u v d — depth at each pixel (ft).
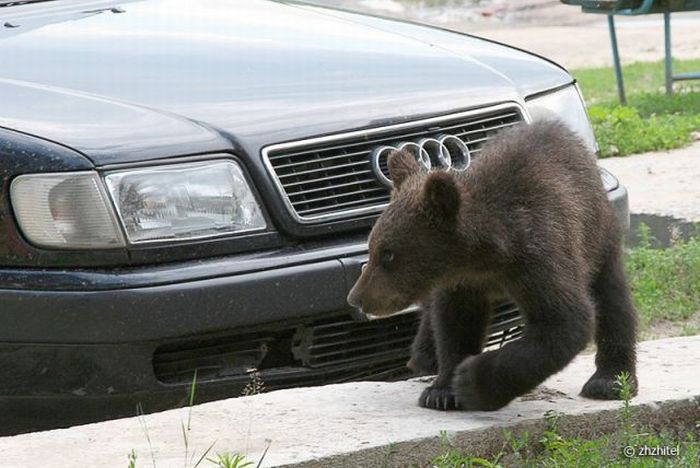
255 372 33.40
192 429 29.32
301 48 41.32
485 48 44.55
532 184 30.14
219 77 38.29
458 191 29.45
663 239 61.82
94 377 31.94
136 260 32.81
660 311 49.83
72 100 35.83
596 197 31.83
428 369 33.55
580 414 30.30
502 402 30.01
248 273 32.81
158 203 33.24
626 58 131.44
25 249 32.60
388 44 42.68
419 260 30.19
